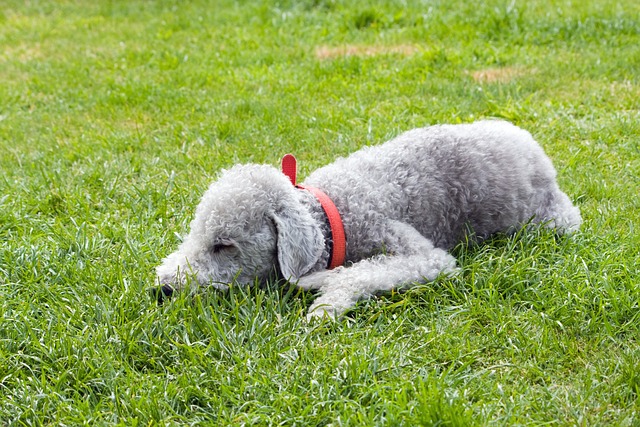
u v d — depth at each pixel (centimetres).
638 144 587
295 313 359
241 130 644
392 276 371
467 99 701
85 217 491
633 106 680
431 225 416
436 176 419
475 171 422
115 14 1259
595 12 945
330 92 748
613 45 866
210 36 1036
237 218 359
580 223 452
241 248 362
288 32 1020
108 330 348
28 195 534
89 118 720
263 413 298
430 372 323
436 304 371
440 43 907
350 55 872
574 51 855
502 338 345
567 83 743
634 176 531
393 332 349
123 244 448
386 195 403
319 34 998
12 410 307
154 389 311
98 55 979
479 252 416
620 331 348
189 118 698
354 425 290
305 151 601
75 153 611
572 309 362
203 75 832
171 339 339
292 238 362
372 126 637
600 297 367
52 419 306
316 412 297
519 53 845
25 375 328
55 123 712
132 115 716
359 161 424
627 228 455
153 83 813
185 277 361
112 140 640
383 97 729
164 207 489
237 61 884
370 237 391
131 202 509
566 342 338
